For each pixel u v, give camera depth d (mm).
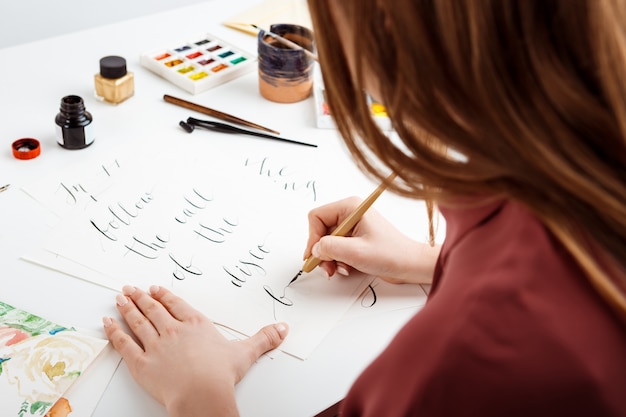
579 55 351
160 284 721
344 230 750
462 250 430
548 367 364
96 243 754
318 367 664
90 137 879
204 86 1013
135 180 841
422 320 404
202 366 619
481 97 352
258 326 693
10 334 645
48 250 741
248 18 1162
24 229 761
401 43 361
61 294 700
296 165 906
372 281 762
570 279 375
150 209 804
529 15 341
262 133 948
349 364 670
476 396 378
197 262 750
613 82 344
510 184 381
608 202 354
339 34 417
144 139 912
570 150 352
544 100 349
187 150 902
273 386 642
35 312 678
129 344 646
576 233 367
